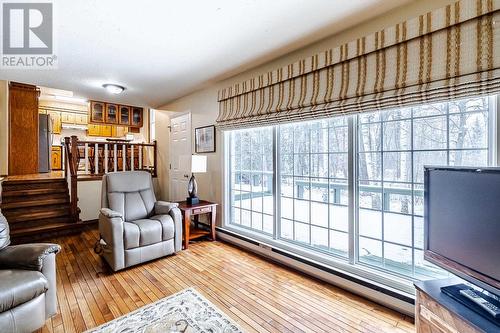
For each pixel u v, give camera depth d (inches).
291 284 94.3
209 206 141.2
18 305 62.9
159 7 73.0
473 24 59.7
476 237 50.4
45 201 165.9
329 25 85.0
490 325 43.1
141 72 128.0
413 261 79.4
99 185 183.6
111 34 88.5
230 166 146.5
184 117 179.6
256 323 71.9
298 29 87.3
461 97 61.9
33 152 215.6
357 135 90.0
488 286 47.9
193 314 75.8
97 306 80.3
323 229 103.7
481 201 49.7
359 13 78.3
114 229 103.0
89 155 205.6
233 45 98.8
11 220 146.3
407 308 74.0
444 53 64.0
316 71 94.1
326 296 85.9
